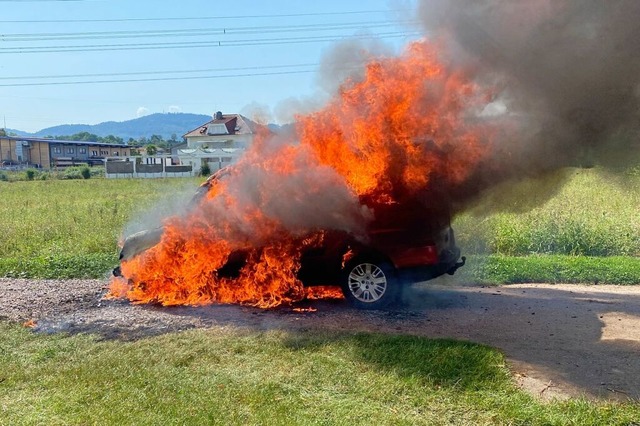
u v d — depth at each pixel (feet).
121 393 15.19
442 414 13.89
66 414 14.07
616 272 31.19
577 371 16.70
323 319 22.09
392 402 14.57
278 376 16.25
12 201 84.38
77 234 46.09
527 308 24.43
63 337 20.06
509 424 13.38
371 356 17.53
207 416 13.82
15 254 39.40
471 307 24.54
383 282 23.39
